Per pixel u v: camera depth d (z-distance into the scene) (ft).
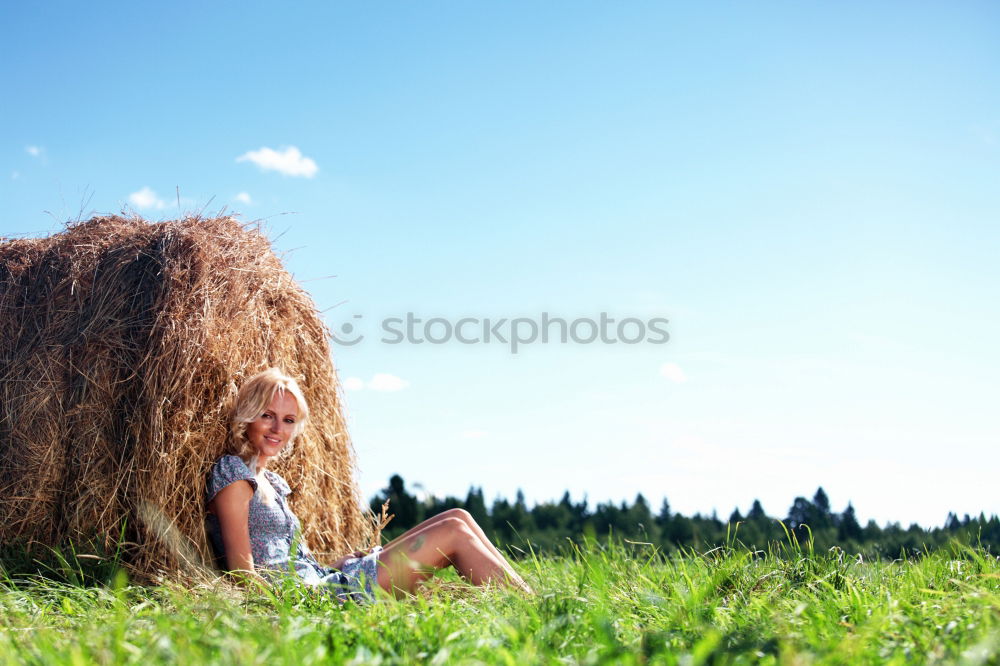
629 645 9.31
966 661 7.99
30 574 15.07
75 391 15.92
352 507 20.56
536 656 8.55
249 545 14.84
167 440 15.49
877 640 9.37
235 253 17.75
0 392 16.28
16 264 17.43
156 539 15.28
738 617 10.68
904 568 14.76
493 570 14.28
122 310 16.44
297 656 8.27
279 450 15.83
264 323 18.01
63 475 15.85
